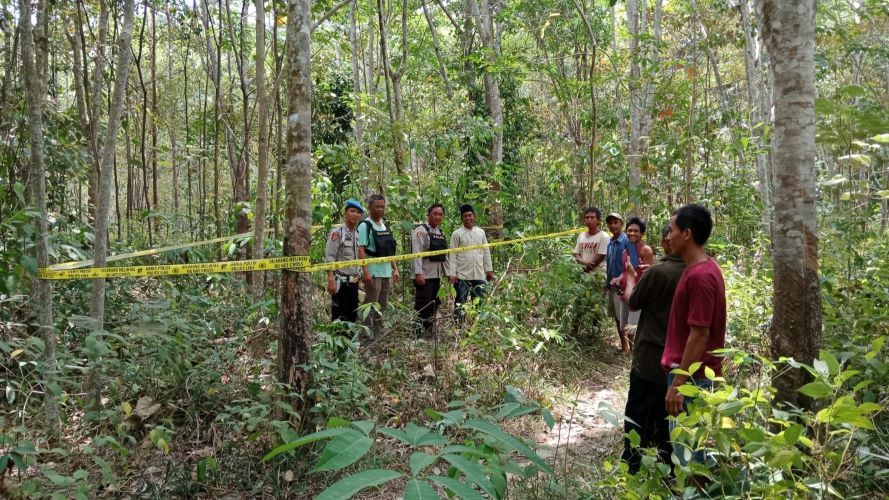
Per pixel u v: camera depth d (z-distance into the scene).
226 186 14.53
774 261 3.43
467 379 5.44
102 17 6.96
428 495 1.36
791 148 3.34
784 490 2.37
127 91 9.07
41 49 5.05
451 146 10.80
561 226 11.06
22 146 5.58
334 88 15.57
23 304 5.27
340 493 1.39
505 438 1.99
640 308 3.80
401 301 8.38
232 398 4.58
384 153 9.70
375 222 6.78
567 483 3.62
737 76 18.33
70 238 5.88
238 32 11.34
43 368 3.71
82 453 3.86
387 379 5.12
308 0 4.13
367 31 17.27
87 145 7.00
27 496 2.97
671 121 12.23
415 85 14.99
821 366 2.33
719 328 3.26
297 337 4.16
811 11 3.33
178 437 4.21
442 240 7.56
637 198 11.27
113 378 4.42
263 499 3.66
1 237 4.61
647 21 16.66
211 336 5.47
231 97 11.84
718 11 12.99
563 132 16.42
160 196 20.11
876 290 4.96
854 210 5.90
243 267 4.17
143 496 3.52
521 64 10.19
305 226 4.18
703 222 3.26
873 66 12.51
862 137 4.36
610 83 15.70
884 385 3.65
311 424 4.11
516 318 6.95
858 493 2.80
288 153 4.16
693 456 2.88
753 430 2.32
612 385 6.16
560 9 13.42
